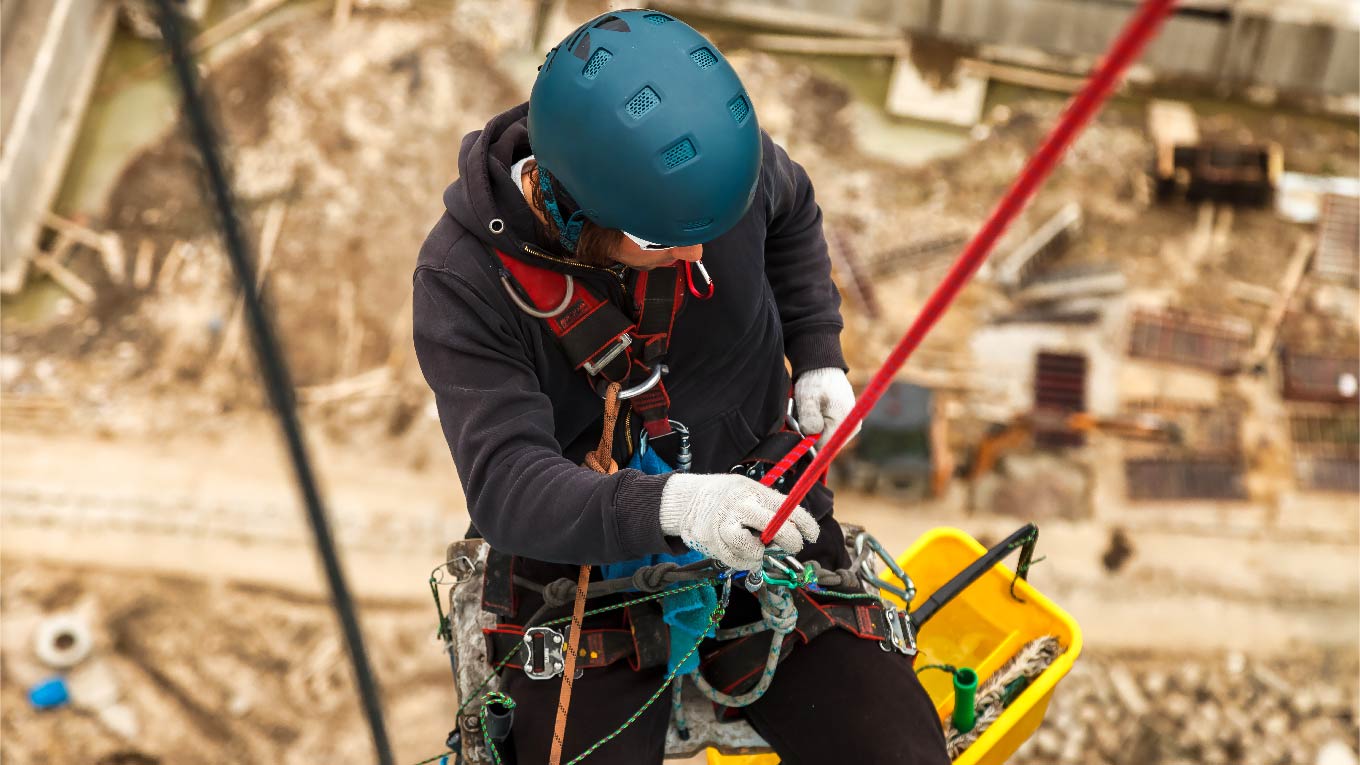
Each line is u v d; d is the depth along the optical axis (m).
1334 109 12.77
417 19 12.60
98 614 9.90
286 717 9.60
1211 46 12.72
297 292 11.36
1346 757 9.94
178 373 11.03
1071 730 9.96
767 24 12.91
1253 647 10.35
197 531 10.27
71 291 11.34
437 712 9.62
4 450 10.57
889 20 12.82
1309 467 11.14
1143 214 12.31
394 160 12.04
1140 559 10.66
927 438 10.73
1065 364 11.37
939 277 11.80
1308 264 12.12
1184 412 11.31
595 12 12.69
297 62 12.35
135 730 9.53
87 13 12.00
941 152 12.45
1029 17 12.61
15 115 11.41
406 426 10.88
